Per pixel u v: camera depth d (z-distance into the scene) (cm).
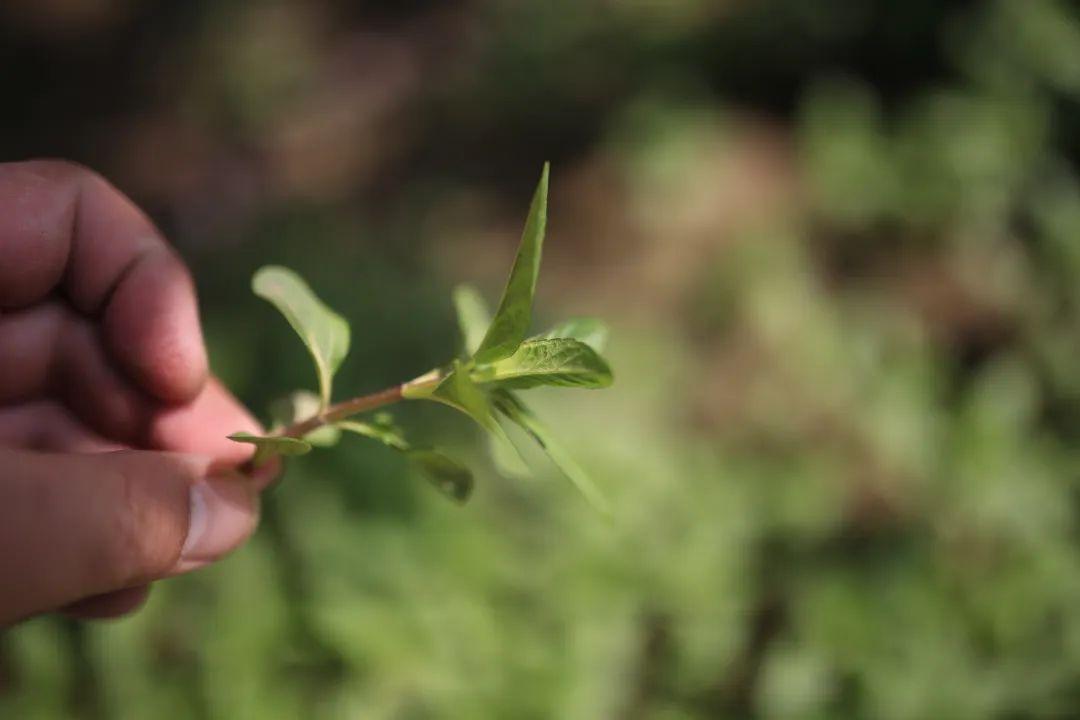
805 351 86
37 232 38
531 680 58
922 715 60
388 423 36
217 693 56
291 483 64
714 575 65
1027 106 99
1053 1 103
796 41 113
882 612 64
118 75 148
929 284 92
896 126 104
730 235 99
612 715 60
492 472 69
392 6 151
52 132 140
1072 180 97
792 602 66
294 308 36
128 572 33
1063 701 60
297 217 115
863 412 79
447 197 115
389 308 88
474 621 59
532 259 32
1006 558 69
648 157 106
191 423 39
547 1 128
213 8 156
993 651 63
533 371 33
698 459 76
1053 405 79
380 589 60
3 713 56
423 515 65
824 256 96
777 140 108
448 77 133
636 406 83
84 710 57
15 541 32
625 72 119
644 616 63
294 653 58
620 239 103
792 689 61
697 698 62
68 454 33
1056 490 72
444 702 57
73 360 39
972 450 74
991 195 95
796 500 72
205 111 140
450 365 35
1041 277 89
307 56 146
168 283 39
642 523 67
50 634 58
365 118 132
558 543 65
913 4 109
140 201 126
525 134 120
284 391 76
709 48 116
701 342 91
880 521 73
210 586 59
